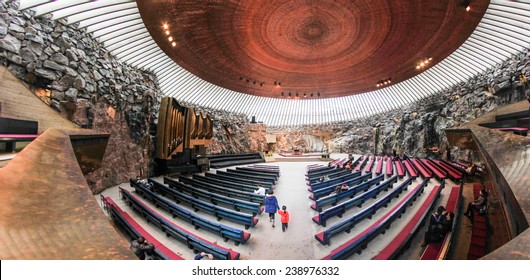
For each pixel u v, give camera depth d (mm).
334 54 18078
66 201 2102
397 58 17703
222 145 25734
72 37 9305
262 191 8898
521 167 3225
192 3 11188
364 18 13641
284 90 26219
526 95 13344
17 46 7219
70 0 8359
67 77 8812
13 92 6629
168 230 5914
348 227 6238
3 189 2020
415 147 24297
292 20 14414
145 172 13711
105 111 10867
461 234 5875
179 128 15398
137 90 13523
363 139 31453
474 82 18266
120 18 11016
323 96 28953
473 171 11984
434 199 8469
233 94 28297
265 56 18188
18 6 7273
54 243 1579
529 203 2402
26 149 2889
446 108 21281
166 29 12641
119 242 1689
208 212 7781
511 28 12367
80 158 5535
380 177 11945
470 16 12133
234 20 13352
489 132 5348
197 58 16953
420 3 11648
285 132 36344
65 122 8039
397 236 5926
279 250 5406
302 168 19641
